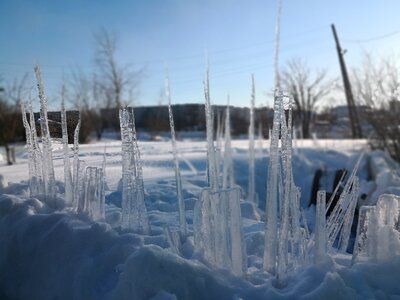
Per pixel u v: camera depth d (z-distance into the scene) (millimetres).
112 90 30766
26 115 3951
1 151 13820
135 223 3324
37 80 3701
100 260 2879
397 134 13086
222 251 2820
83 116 20219
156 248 2631
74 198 3639
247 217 4598
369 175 10227
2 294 3195
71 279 2895
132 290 2480
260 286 2596
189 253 3039
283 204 2957
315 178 7250
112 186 5406
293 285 2643
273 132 2912
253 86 4762
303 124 29453
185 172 7559
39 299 3002
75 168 3695
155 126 28844
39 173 3885
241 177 7762
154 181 6098
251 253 3281
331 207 4508
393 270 2736
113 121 30984
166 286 2486
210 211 2891
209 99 3283
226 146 4844
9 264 3242
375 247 2896
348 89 21938
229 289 2576
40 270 3078
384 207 3006
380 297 2553
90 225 3215
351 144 15977
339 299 2422
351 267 2807
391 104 13219
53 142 4078
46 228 3262
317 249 2836
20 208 3451
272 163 2902
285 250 2762
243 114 21172
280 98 2918
